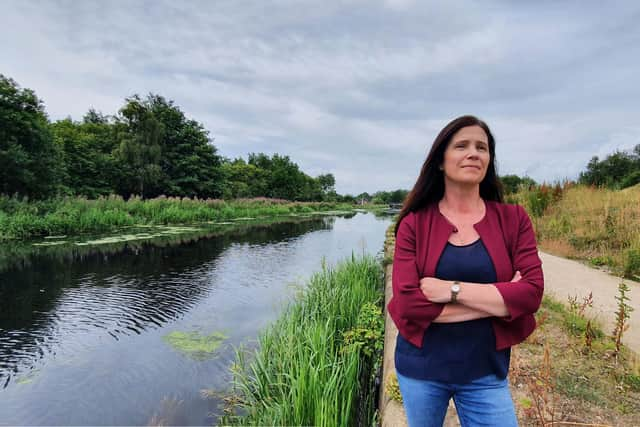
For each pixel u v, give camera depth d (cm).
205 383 373
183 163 3222
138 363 415
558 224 856
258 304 634
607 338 307
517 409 224
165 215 2070
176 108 3481
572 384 246
